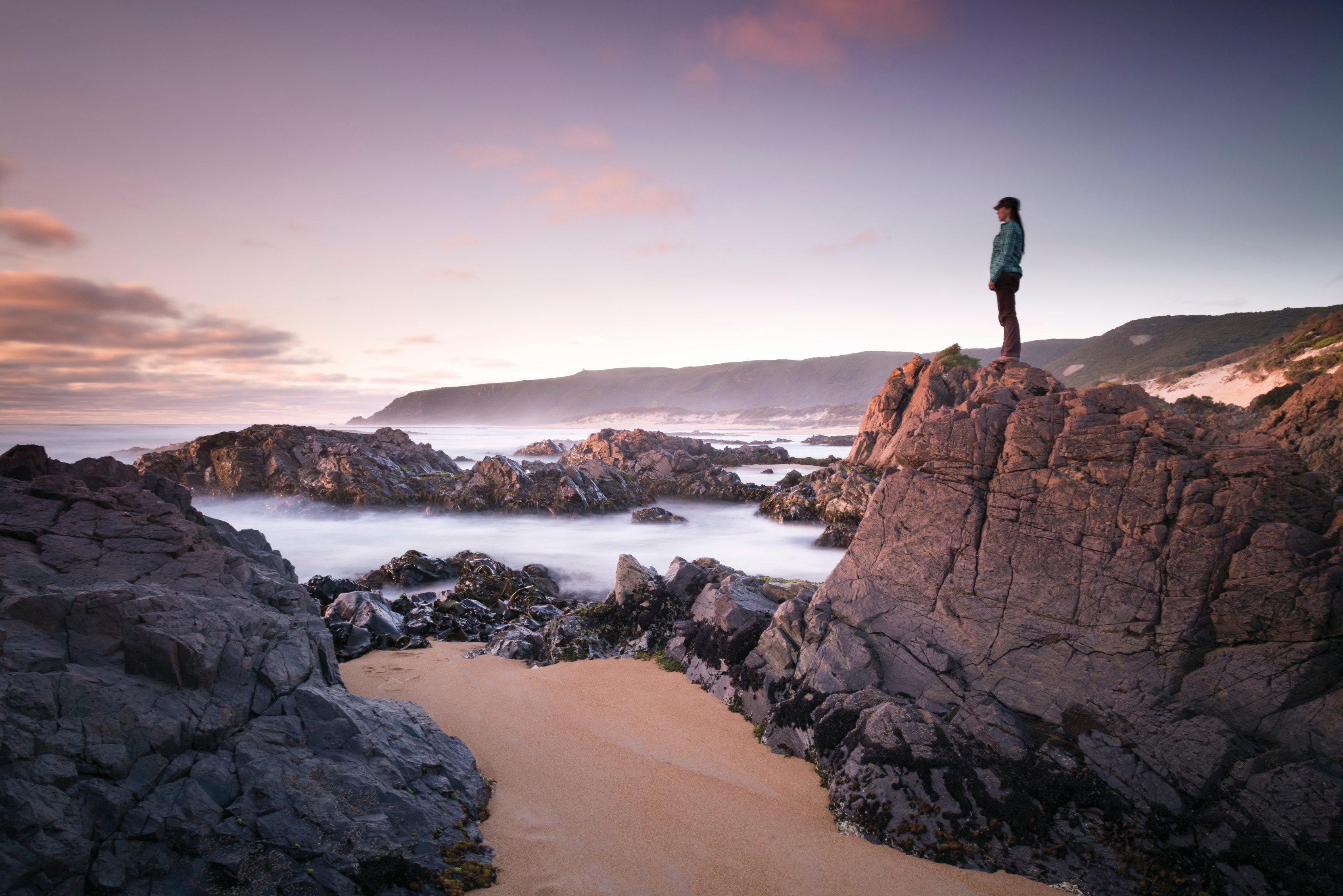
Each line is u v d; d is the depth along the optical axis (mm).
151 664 6375
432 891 5688
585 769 8125
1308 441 17500
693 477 45375
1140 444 7891
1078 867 6113
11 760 5086
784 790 7660
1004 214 10414
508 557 25391
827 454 83875
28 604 6273
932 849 6469
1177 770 6438
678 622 12570
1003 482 8570
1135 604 7410
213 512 35312
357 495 36219
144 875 5082
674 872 6234
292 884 5270
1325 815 5598
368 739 7062
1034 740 7188
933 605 8594
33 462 9156
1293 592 6625
